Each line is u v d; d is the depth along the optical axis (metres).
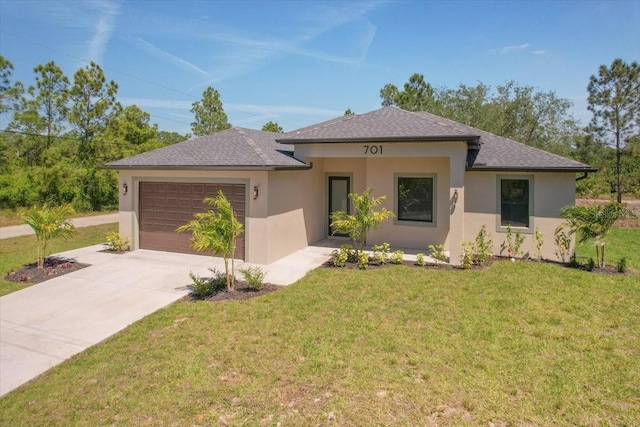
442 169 14.82
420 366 6.19
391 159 15.52
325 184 17.20
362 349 6.78
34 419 5.34
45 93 31.36
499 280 10.72
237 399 5.52
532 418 4.94
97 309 9.25
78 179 30.38
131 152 33.06
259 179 12.97
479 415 5.00
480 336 7.22
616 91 25.80
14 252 15.80
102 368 6.57
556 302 8.95
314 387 5.71
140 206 15.21
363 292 9.84
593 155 28.55
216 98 42.88
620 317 8.08
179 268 12.61
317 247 15.66
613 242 17.61
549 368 6.10
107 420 5.21
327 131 14.55
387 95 36.78
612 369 6.05
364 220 12.23
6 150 31.36
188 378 6.08
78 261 13.46
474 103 39.59
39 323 8.53
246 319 8.26
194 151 15.20
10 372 6.63
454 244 12.74
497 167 13.56
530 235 13.74
